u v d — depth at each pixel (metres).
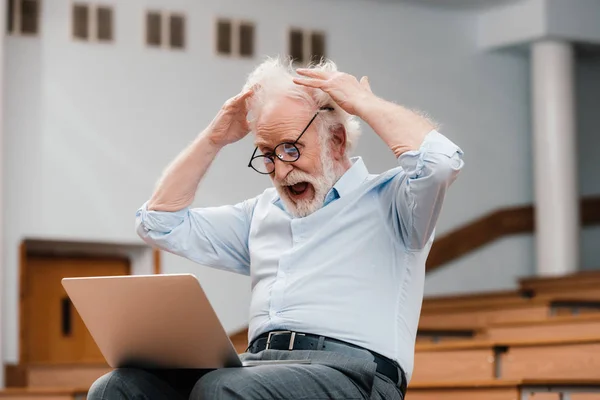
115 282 1.65
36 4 5.61
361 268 1.74
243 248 1.94
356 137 1.84
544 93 6.56
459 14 6.75
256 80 1.85
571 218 6.50
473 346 3.30
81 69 5.69
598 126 7.28
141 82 5.82
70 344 5.79
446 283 6.58
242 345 5.41
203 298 1.58
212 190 5.91
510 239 6.75
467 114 6.73
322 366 1.64
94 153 5.68
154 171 5.81
